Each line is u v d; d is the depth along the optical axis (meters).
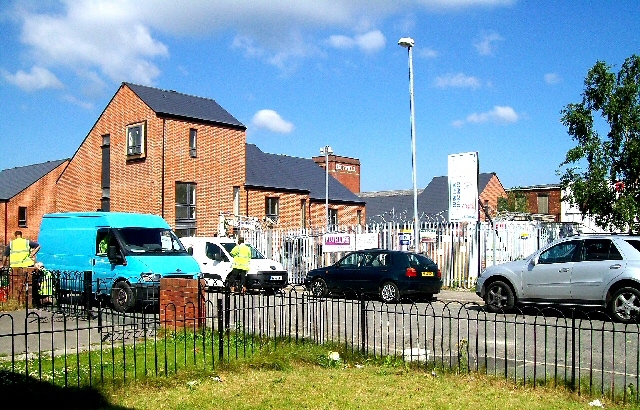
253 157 44.19
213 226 36.50
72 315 13.10
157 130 34.28
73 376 7.81
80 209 39.09
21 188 47.53
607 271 13.43
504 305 14.98
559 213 51.38
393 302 17.97
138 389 7.39
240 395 7.23
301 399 7.08
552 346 10.63
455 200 22.22
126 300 14.98
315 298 11.14
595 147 19.25
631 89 18.78
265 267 21.52
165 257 15.98
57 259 17.31
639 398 7.11
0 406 6.50
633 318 12.97
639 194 18.80
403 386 7.74
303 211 43.91
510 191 52.88
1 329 11.99
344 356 9.44
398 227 23.70
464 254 22.61
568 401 7.07
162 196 34.03
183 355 9.29
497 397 7.23
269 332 10.64
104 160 37.56
